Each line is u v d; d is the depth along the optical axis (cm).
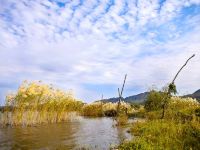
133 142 1549
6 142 1911
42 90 3052
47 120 3281
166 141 1588
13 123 2881
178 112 2970
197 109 2834
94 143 1898
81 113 5222
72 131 2570
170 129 1947
